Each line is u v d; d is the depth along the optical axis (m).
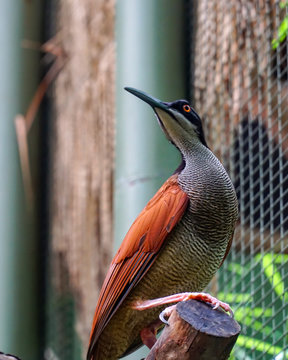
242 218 9.88
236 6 10.51
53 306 14.52
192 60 11.28
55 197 14.99
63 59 15.51
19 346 14.65
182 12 11.48
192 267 8.58
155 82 11.15
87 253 13.30
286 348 8.80
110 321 8.79
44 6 16.61
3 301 14.73
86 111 13.82
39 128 16.02
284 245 9.40
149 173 10.86
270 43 9.72
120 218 11.02
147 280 8.59
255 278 9.34
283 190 9.52
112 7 13.25
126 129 11.12
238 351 9.78
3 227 14.95
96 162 13.23
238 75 10.32
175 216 8.52
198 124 9.16
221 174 8.78
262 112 9.95
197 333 6.39
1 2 16.12
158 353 6.55
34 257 15.20
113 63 12.91
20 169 15.27
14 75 15.77
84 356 13.05
